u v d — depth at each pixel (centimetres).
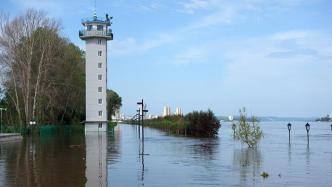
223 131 7212
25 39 6450
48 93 6638
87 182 1584
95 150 3139
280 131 7631
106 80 7669
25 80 6331
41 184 1542
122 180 1625
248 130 3266
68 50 7269
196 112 5878
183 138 4931
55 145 3762
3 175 1773
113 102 13500
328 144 3688
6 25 6450
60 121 7725
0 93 7062
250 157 2478
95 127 7481
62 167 2053
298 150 2983
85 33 7506
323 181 1580
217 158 2431
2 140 4319
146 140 4509
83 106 8112
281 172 1820
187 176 1717
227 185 1496
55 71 6844
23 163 2247
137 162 2262
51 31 6675
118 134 6303
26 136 5681
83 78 8088
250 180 1603
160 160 2352
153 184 1529
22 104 6800
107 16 7700
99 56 7562
